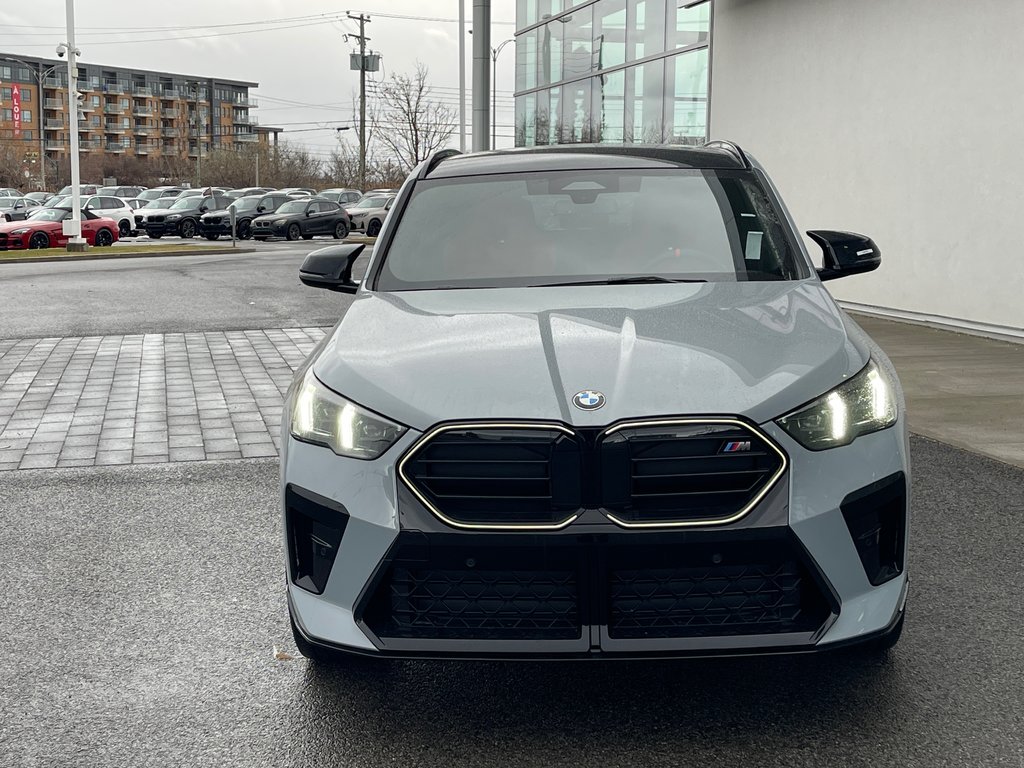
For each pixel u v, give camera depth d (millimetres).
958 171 10242
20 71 139500
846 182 12039
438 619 2727
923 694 3033
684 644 2631
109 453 6199
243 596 3955
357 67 63844
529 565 2617
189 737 2893
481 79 15727
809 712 2939
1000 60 9617
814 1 12438
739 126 14344
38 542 4625
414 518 2652
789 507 2617
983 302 9992
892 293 11359
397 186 62844
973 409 6812
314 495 2805
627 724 2898
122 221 38156
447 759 2744
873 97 11477
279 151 101812
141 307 13664
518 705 3029
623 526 2572
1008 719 2881
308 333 11094
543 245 3869
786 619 2709
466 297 3531
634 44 17906
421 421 2689
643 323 3102
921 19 10633
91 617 3771
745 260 3760
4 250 29953
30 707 3092
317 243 33406
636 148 4598
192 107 154250
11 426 6926
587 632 2637
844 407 2770
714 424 2617
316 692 3148
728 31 14508
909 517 2900
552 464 2607
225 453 6176
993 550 4277
